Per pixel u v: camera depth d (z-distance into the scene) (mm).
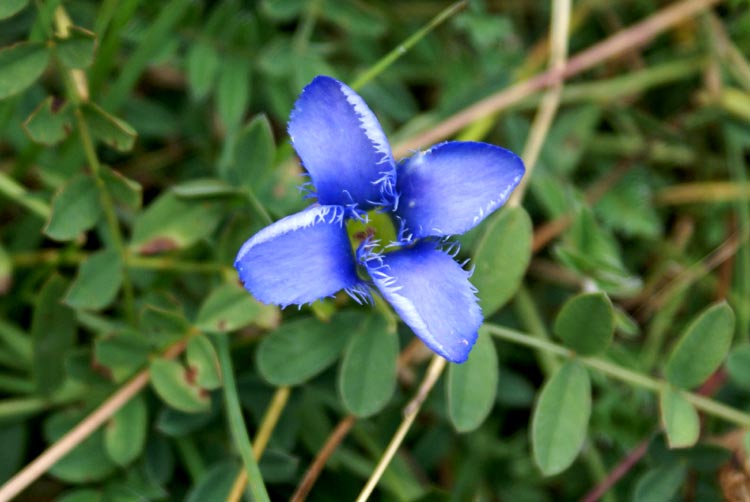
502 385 309
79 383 286
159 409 292
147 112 322
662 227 337
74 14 309
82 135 275
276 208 288
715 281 329
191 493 282
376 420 298
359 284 262
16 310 307
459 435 308
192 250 300
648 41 337
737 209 332
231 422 278
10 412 286
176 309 285
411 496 294
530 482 308
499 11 343
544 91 329
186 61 313
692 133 338
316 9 318
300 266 254
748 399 303
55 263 303
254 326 300
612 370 278
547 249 326
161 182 325
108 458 285
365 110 258
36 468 277
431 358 298
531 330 315
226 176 286
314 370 279
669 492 284
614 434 305
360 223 266
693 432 276
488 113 317
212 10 323
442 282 257
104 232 303
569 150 331
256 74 325
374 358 276
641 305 330
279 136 324
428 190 261
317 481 298
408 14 334
